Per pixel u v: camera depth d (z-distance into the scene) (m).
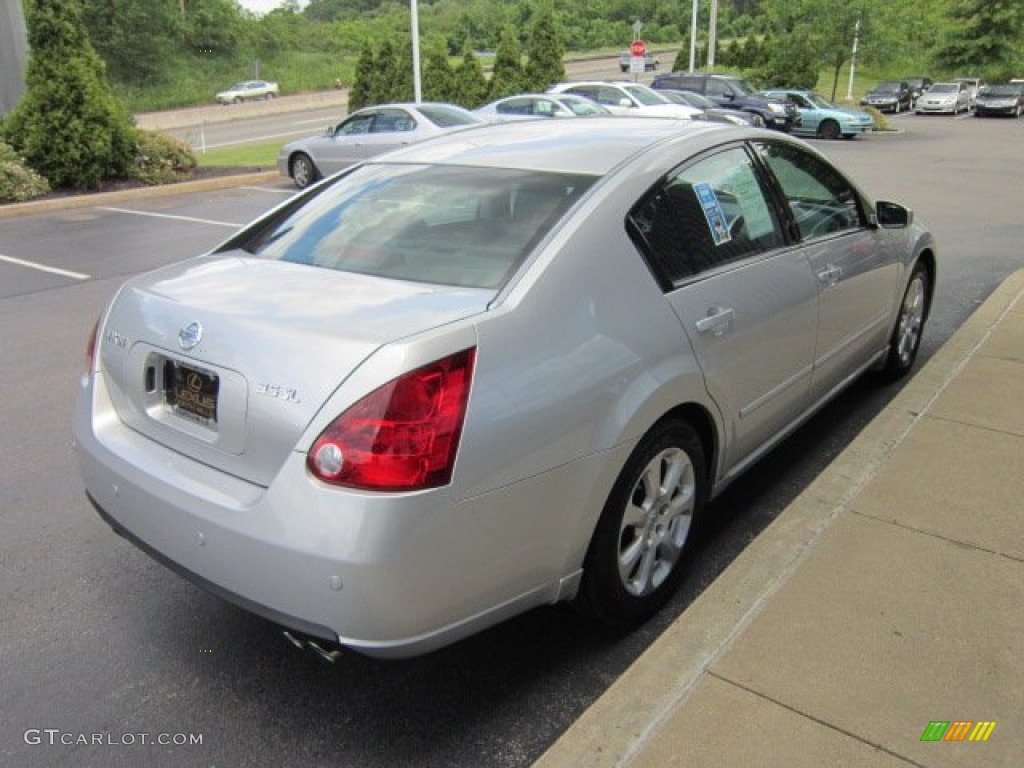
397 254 3.01
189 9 64.88
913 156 21.27
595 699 2.82
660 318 2.95
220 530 2.44
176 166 17.14
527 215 2.97
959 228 10.90
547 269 2.71
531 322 2.58
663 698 2.57
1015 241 9.96
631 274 2.92
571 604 3.01
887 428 4.35
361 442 2.26
